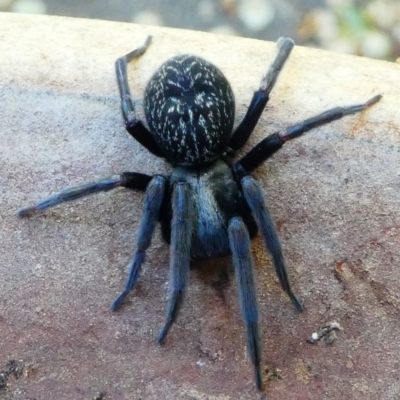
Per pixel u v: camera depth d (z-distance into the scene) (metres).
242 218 0.09
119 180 0.09
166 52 0.10
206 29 0.13
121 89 0.09
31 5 0.13
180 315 0.09
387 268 0.09
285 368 0.09
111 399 0.09
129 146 0.10
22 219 0.10
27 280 0.09
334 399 0.09
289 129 0.09
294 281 0.09
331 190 0.10
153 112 0.09
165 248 0.09
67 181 0.10
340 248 0.09
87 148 0.10
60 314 0.09
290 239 0.09
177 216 0.09
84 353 0.09
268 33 0.13
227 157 0.09
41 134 0.10
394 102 0.09
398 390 0.09
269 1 0.13
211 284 0.09
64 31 0.10
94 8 0.13
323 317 0.09
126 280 0.09
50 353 0.09
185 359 0.09
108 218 0.10
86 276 0.09
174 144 0.09
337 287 0.09
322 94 0.10
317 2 0.13
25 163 0.10
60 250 0.09
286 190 0.10
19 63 0.10
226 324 0.09
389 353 0.09
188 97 0.09
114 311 0.09
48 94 0.10
